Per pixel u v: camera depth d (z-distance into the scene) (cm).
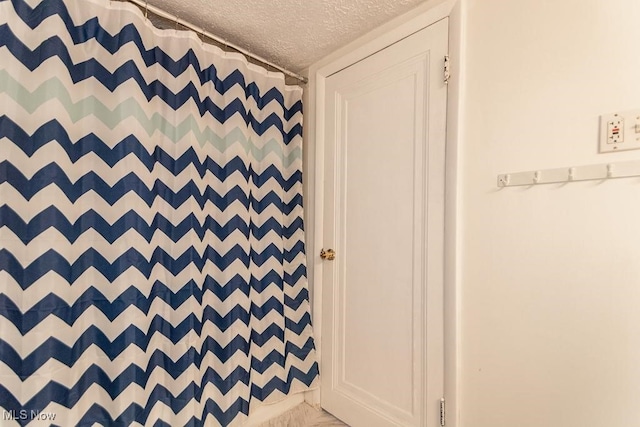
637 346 78
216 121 137
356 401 144
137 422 105
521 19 97
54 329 93
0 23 88
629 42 79
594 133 84
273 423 148
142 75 112
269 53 160
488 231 103
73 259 99
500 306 100
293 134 170
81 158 102
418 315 121
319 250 165
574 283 87
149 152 114
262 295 153
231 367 134
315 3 121
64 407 95
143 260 110
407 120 127
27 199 91
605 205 82
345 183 153
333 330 157
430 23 119
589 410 84
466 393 108
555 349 90
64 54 96
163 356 115
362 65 144
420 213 122
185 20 131
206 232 129
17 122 90
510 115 99
